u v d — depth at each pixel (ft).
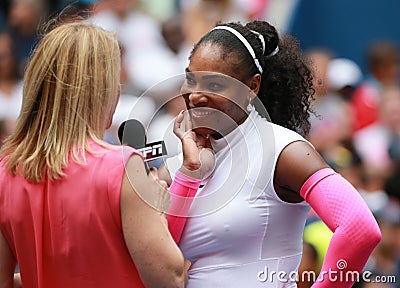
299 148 28.53
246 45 29.40
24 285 28.04
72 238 26.55
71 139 26.81
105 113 27.37
